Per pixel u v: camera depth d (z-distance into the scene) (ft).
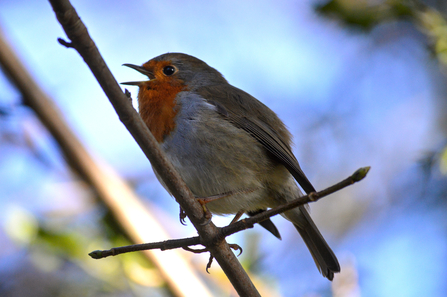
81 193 36.52
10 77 30.32
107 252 21.09
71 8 16.07
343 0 34.60
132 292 30.58
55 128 31.07
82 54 16.90
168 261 29.53
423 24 33.45
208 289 29.89
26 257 39.60
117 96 17.92
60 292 36.35
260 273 31.07
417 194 45.24
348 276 29.45
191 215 20.79
